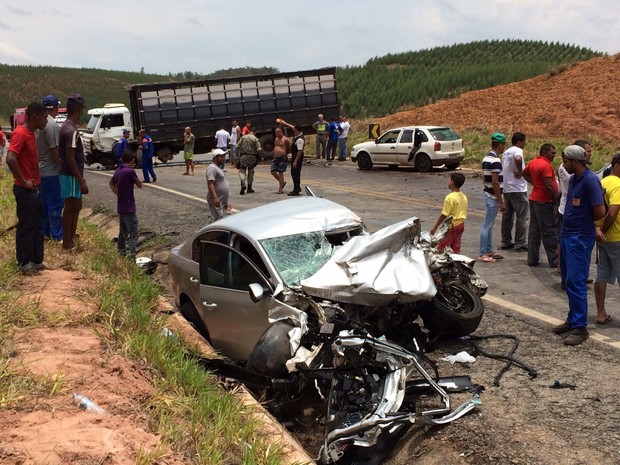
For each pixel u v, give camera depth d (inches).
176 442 169.9
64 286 300.0
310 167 1048.8
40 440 156.4
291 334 209.5
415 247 244.4
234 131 1085.1
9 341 225.5
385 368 199.2
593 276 361.4
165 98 1119.0
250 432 184.2
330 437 183.0
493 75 2076.8
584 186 258.4
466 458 183.9
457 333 260.5
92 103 5088.6
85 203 712.4
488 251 408.8
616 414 201.3
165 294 396.2
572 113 1194.6
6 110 4785.9
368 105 2132.1
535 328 283.0
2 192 680.4
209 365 237.8
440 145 892.0
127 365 215.2
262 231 261.3
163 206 668.1
